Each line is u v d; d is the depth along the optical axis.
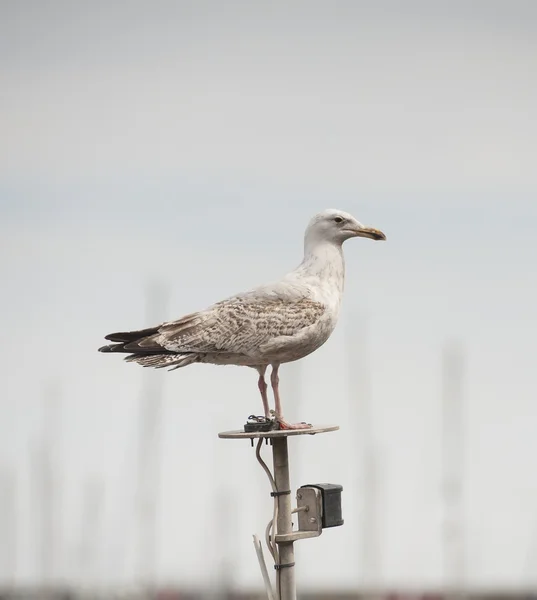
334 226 15.99
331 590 32.84
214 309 15.51
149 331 15.52
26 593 35.69
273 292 15.48
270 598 14.02
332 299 15.76
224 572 35.19
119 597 35.62
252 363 15.59
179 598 35.50
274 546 13.87
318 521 14.07
